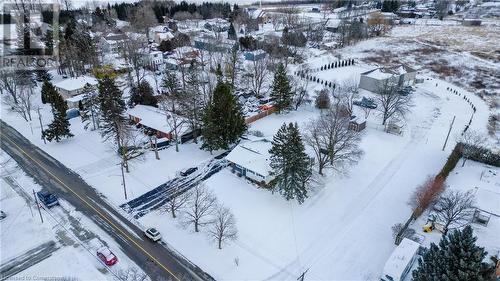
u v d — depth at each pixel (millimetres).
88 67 108750
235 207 51938
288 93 79375
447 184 56625
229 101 62844
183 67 95125
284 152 50344
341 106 71875
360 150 62156
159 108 80375
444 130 75812
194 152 66625
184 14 169500
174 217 50156
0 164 62000
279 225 48938
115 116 64938
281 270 42406
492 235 46469
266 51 119750
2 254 43719
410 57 127375
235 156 59875
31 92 87312
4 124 76250
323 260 43781
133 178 58969
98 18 152125
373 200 54281
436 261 35562
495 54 126875
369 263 43406
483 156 64125
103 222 49438
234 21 162250
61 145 68750
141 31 137750
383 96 78688
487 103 92188
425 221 49562
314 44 140500
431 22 179875
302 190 51531
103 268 42219
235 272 42125
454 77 110625
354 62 120250
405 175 60375
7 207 51594
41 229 47844
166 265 42969
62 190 55750
